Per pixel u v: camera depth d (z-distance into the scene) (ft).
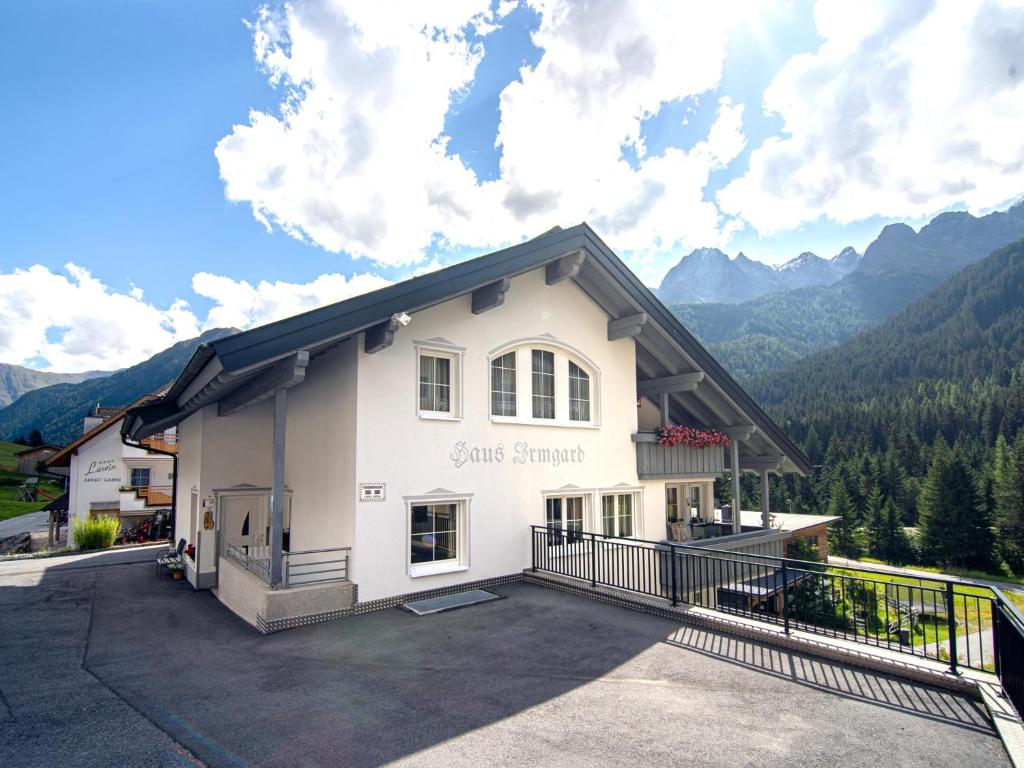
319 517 30.89
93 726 16.03
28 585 37.63
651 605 26.71
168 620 27.99
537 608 27.86
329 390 30.86
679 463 43.29
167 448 80.38
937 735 15.12
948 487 170.60
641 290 37.27
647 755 14.28
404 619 26.30
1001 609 16.46
